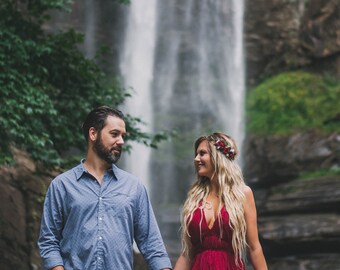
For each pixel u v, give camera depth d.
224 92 23.03
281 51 22.22
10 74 9.48
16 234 9.77
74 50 11.01
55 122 10.23
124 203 4.36
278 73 22.12
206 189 5.05
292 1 22.41
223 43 23.39
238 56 23.00
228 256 4.82
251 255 4.91
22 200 10.14
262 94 20.84
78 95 10.74
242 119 21.23
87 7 22.80
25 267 9.61
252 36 22.81
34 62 10.23
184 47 23.83
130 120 11.15
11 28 10.00
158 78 23.67
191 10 23.89
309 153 18.48
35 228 10.00
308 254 16.23
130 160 21.98
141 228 4.43
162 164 22.00
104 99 10.91
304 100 20.02
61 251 4.34
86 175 4.43
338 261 15.83
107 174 4.46
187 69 23.80
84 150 10.73
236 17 23.25
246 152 19.50
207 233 4.85
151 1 23.88
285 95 20.39
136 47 23.53
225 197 4.86
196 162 5.07
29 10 10.80
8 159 9.34
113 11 23.17
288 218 16.61
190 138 22.70
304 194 16.98
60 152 10.67
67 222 4.34
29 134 9.30
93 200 4.34
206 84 23.39
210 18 23.67
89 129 4.51
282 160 18.69
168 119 23.14
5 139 9.61
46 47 10.20
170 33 23.91
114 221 4.32
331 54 21.06
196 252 4.93
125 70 23.25
